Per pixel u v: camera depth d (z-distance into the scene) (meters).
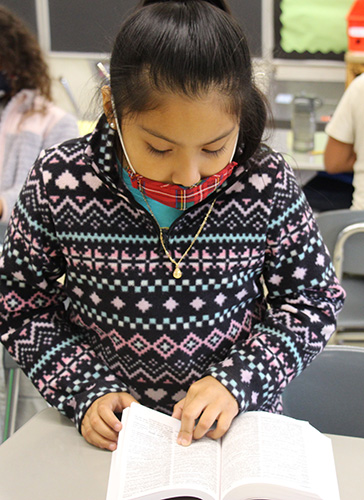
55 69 3.75
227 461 0.86
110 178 0.95
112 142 0.95
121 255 0.99
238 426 0.92
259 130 0.94
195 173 0.85
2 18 2.18
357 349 1.24
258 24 3.56
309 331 1.03
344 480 0.89
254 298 1.09
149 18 0.83
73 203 0.99
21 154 2.23
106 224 0.98
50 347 1.04
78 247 1.00
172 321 1.01
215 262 1.00
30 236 1.01
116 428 0.92
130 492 0.82
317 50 3.58
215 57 0.79
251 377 0.96
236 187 0.98
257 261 1.02
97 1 3.59
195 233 0.98
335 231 2.07
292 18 3.52
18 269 1.03
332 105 3.64
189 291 1.00
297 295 1.05
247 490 0.80
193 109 0.79
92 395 0.98
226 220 0.99
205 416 0.89
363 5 3.23
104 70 0.94
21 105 2.26
